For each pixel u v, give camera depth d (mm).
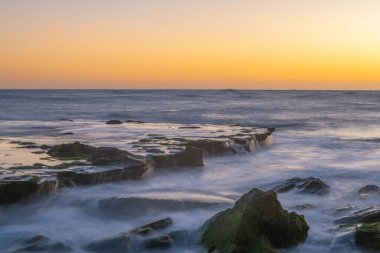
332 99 110000
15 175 12656
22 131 29188
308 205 12328
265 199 9477
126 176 14375
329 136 31078
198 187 14875
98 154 15992
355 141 27906
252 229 9016
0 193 11211
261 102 89750
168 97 116312
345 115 53250
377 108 68562
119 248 9398
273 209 9391
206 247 9219
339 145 26156
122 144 20812
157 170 16281
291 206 12258
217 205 12078
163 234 9883
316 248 9406
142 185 14602
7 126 32844
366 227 9562
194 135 25094
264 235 9094
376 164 19578
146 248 9477
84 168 14234
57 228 10562
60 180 12797
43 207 11883
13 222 11008
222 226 9414
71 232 10281
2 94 125750
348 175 17094
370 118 48406
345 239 9461
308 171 17938
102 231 10367
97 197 12211
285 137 30484
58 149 17609
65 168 14188
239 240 8742
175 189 14336
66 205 12039
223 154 21094
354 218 10844
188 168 17344
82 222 11023
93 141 22594
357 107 71500
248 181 16062
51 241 9539
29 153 17891
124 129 30109
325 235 10055
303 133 33500
